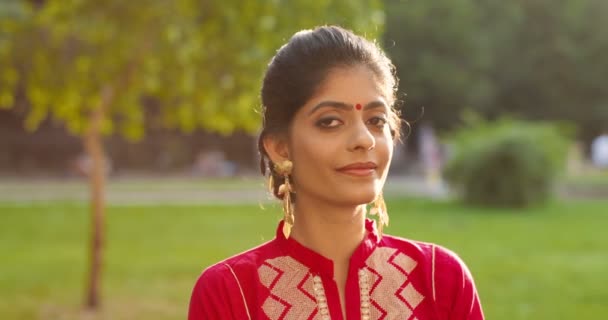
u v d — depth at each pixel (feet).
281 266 6.18
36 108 29.22
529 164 70.74
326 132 5.90
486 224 57.31
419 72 121.90
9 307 29.86
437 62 121.70
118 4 25.49
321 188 5.93
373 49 6.11
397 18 120.88
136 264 39.24
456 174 73.26
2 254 43.29
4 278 35.94
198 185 99.30
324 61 5.93
